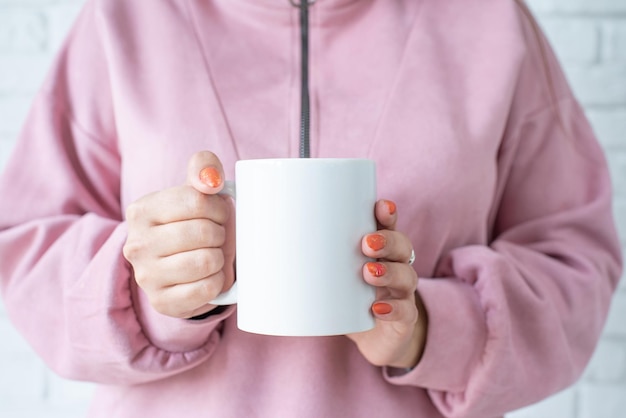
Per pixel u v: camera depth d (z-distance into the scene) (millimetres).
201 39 947
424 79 934
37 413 1459
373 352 824
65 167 976
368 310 702
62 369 909
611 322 1434
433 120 914
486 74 956
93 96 983
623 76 1416
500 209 1057
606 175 1073
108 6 977
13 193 987
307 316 672
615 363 1438
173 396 891
